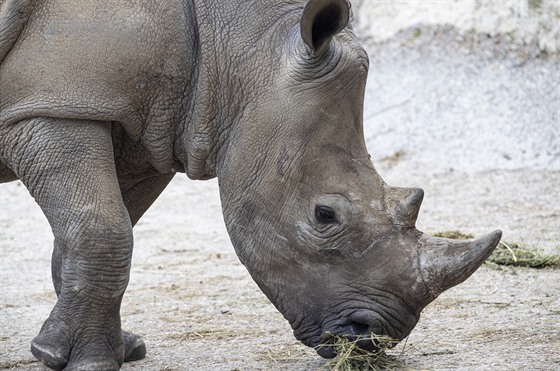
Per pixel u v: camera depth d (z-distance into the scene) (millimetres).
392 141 25141
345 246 10555
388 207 10562
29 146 10664
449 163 24031
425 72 26594
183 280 16375
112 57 10633
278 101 10664
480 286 15109
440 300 14414
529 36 26266
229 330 13469
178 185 23734
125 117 10805
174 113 11062
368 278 10523
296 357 12086
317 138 10602
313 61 10523
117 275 10750
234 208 10906
